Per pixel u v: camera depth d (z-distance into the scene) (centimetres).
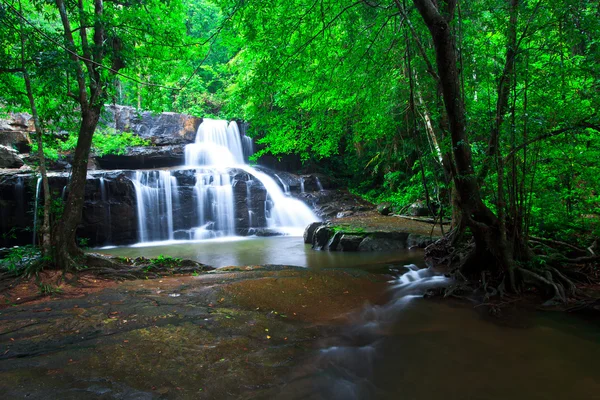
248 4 702
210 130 2378
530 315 555
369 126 1022
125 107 2181
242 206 1983
